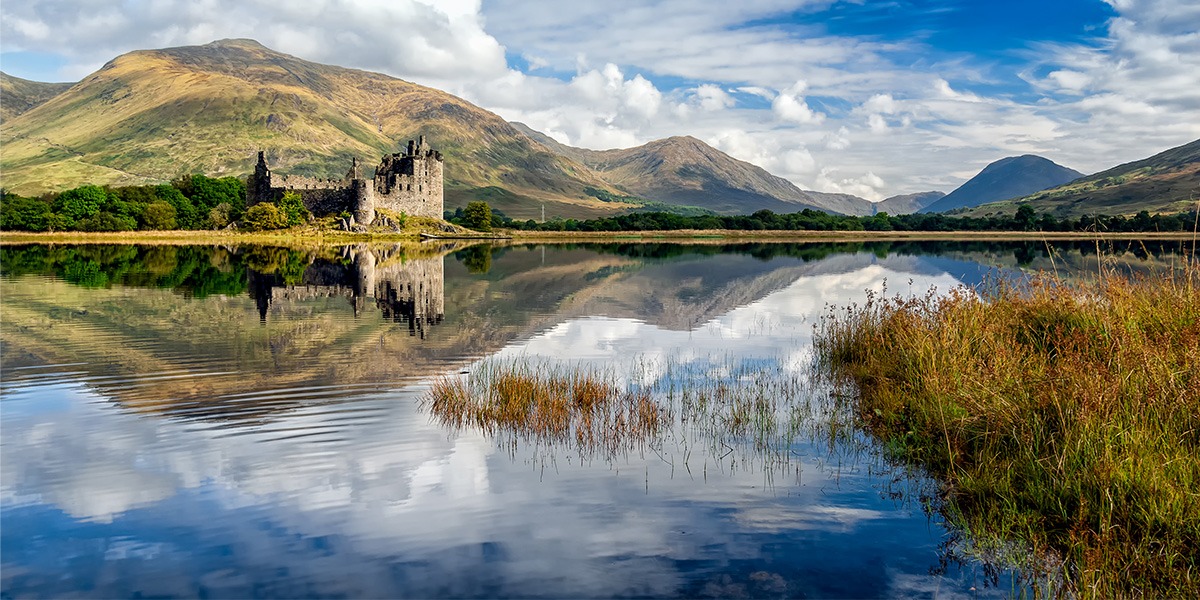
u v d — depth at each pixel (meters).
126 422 13.54
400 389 16.23
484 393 15.59
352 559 8.41
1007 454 10.62
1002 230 150.12
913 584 7.90
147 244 87.44
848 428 13.35
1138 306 14.34
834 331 21.58
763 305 32.97
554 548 8.69
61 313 27.50
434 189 130.00
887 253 78.00
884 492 10.41
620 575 8.07
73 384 16.33
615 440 12.69
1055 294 16.28
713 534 9.08
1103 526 8.23
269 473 11.04
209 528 9.20
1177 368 10.97
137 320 25.94
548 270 53.44
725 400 15.45
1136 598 7.48
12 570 8.18
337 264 56.12
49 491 10.30
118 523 9.32
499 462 11.62
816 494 10.32
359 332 24.23
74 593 7.71
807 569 8.20
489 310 30.52
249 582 7.91
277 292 35.75
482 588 7.79
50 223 101.62
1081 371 11.25
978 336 15.26
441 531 9.13
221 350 20.62
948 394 12.38
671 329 26.00
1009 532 8.95
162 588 7.80
